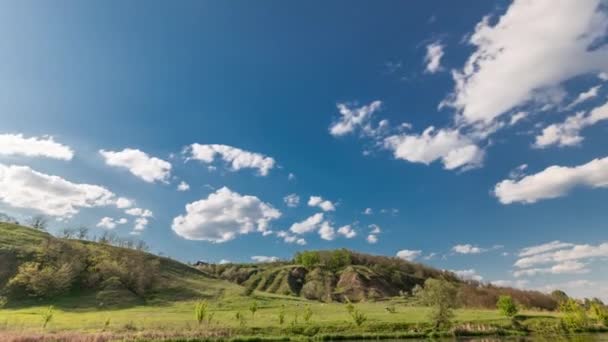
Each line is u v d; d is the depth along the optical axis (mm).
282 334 70125
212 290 145375
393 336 69875
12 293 112438
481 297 136750
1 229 154000
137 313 100688
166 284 146250
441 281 83875
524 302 136500
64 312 100688
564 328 78000
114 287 130125
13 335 56125
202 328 70062
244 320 79562
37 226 188500
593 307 84875
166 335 63281
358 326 74938
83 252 151125
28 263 127688
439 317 77125
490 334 73125
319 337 67500
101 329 67625
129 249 177875
